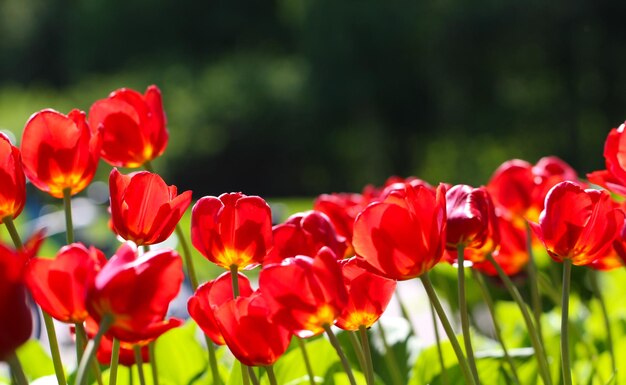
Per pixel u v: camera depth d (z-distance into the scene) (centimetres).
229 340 178
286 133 3142
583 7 2923
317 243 192
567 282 184
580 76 3020
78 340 182
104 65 3803
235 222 186
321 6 3020
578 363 235
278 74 3136
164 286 162
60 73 4519
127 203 186
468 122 3070
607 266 206
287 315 174
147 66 3569
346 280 183
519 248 233
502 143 3125
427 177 3133
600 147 3039
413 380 221
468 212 185
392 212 177
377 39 3003
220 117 3094
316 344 218
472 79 3072
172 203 187
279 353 179
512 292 199
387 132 3147
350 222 215
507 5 2912
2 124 2523
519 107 3067
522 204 231
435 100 3111
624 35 2962
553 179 231
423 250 178
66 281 170
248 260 187
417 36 3011
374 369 232
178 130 3075
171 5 3772
